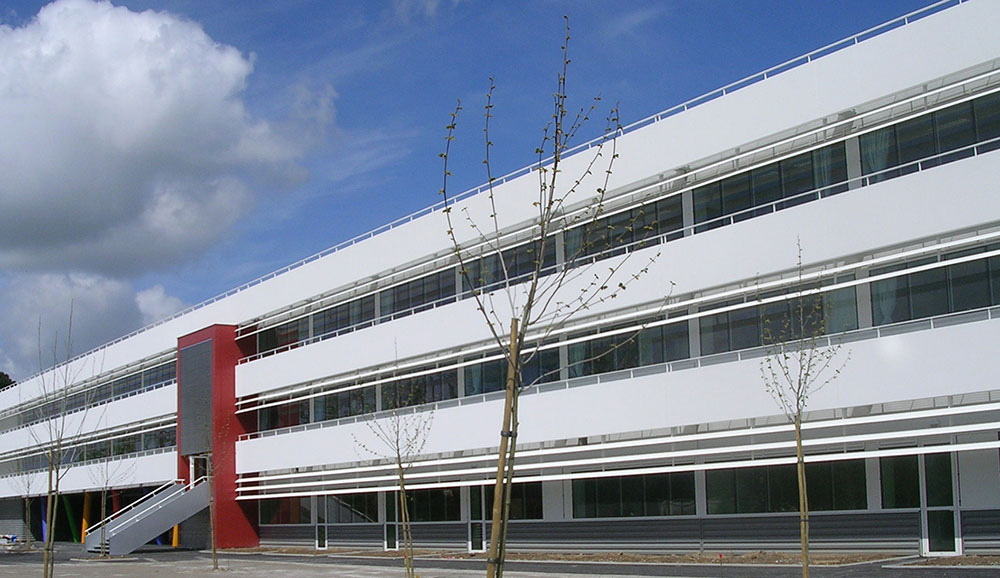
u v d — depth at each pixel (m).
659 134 29.83
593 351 32.09
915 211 23.33
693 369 27.59
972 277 23.03
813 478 26.66
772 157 27.38
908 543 24.44
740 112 27.61
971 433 23.25
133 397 58.97
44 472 68.12
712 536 28.75
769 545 27.39
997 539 22.84
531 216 33.94
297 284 47.00
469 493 37.59
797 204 26.73
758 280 26.83
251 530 49.59
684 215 29.61
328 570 32.91
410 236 40.00
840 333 25.27
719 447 27.98
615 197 30.80
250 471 48.31
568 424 31.23
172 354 56.78
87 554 48.31
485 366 36.34
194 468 51.69
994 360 21.77
